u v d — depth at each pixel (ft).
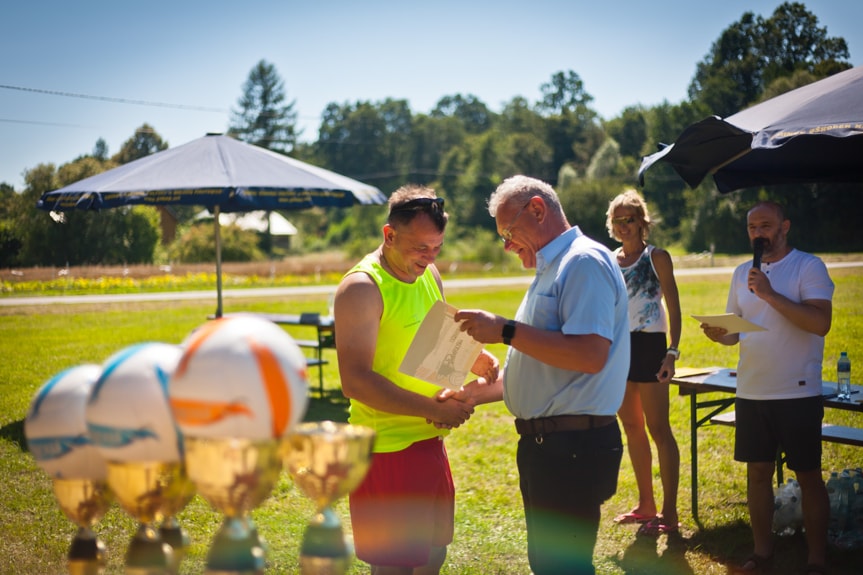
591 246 9.44
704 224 179.01
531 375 9.75
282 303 75.20
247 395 4.09
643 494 16.67
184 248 146.72
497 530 16.58
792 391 12.84
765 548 13.74
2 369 37.37
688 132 13.79
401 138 396.98
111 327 56.08
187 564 14.37
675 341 15.57
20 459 21.61
